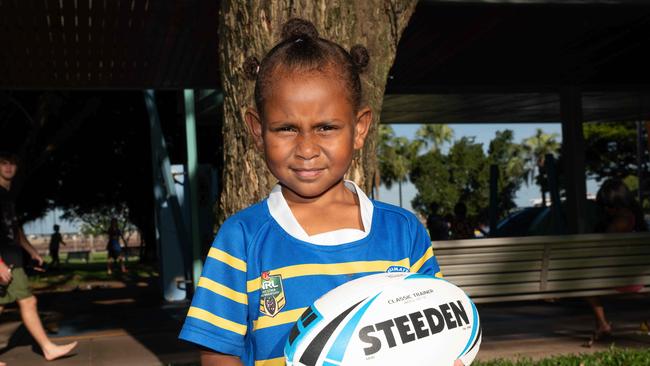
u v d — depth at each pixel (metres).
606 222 6.98
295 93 1.46
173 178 10.92
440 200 80.25
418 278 1.56
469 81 11.62
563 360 5.00
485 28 8.41
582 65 10.68
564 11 7.73
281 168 1.52
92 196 30.38
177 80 10.11
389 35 3.51
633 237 6.01
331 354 1.43
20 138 23.86
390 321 1.46
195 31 7.75
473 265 5.67
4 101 20.03
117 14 6.96
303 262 1.57
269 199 1.67
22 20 7.05
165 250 11.27
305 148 1.49
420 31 8.42
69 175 28.84
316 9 3.29
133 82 10.23
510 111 16.09
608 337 6.42
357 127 1.64
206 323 1.60
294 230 1.60
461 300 1.58
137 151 27.06
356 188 1.71
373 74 3.44
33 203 31.30
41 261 6.62
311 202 1.66
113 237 23.44
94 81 10.17
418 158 83.75
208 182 12.79
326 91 1.47
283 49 1.51
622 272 6.10
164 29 7.61
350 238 1.61
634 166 54.19
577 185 12.24
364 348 1.43
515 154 90.31
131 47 8.34
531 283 5.84
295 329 1.50
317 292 1.56
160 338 7.26
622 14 7.93
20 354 6.72
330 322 1.46
